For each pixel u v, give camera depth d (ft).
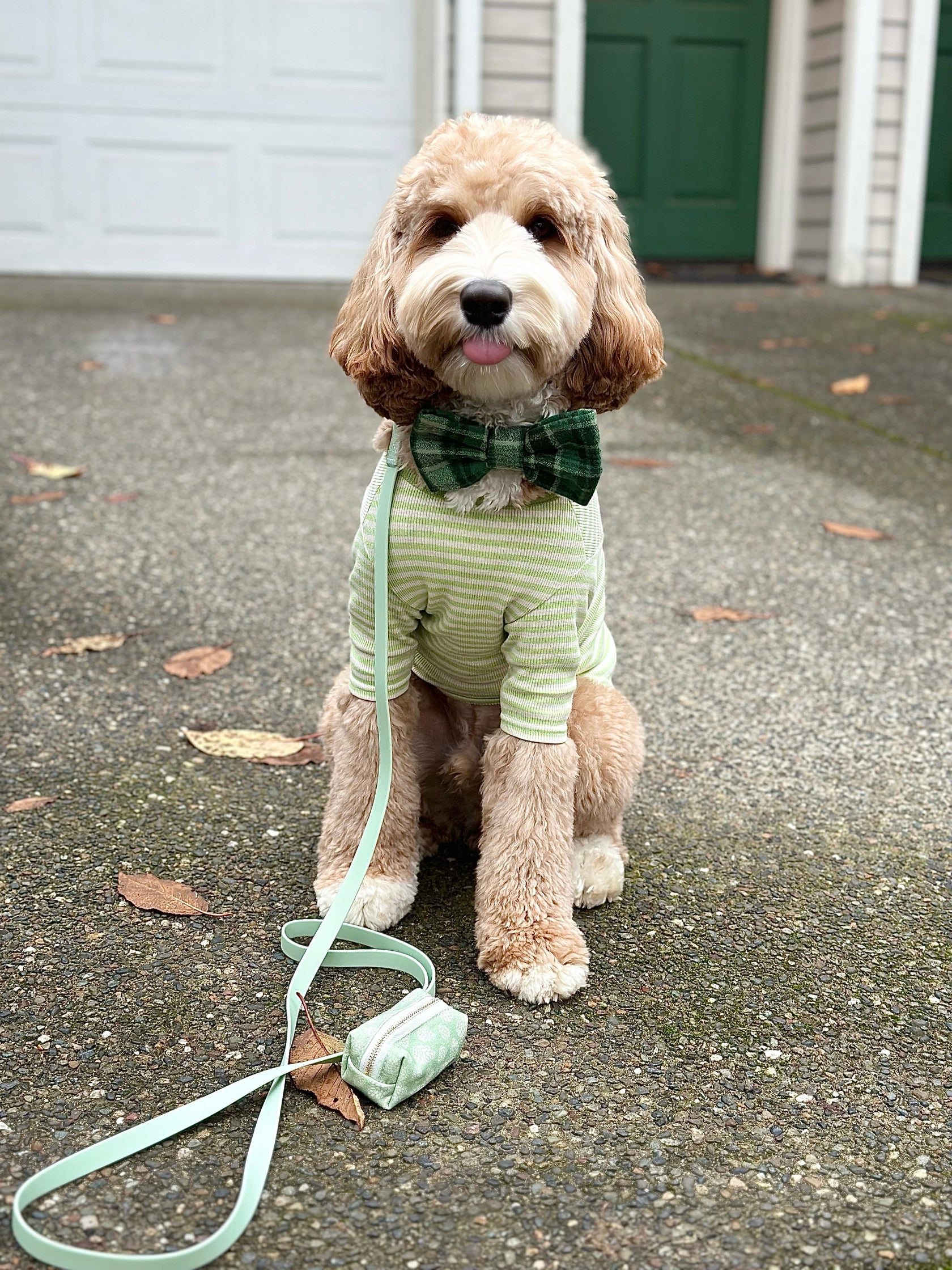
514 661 2.94
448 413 2.82
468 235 2.69
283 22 10.72
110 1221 2.12
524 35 10.77
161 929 2.96
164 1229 2.11
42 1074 2.46
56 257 10.85
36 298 9.93
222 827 3.42
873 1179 2.28
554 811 2.93
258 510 6.01
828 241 11.94
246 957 2.87
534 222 2.79
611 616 5.06
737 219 12.41
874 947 3.01
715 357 9.08
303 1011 2.69
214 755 3.81
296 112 10.94
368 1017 2.70
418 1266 2.05
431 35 10.61
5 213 10.68
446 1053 2.48
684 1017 2.74
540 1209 2.18
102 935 2.92
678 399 8.15
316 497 6.20
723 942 3.03
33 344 8.61
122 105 10.63
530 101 10.93
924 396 8.21
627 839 3.49
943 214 12.71
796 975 2.90
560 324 2.65
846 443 7.36
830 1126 2.42
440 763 3.35
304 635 4.74
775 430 7.58
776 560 5.68
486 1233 2.12
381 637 2.91
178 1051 2.55
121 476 6.36
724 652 4.75
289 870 3.24
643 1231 2.14
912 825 3.60
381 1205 2.17
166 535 5.66
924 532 6.05
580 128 11.28
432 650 3.10
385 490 2.89
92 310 9.65
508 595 2.85
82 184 10.73
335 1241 2.09
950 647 4.84
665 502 6.38
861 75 11.28
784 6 11.75
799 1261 2.09
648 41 11.63
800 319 10.27
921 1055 2.64
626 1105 2.46
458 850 3.51
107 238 10.90
